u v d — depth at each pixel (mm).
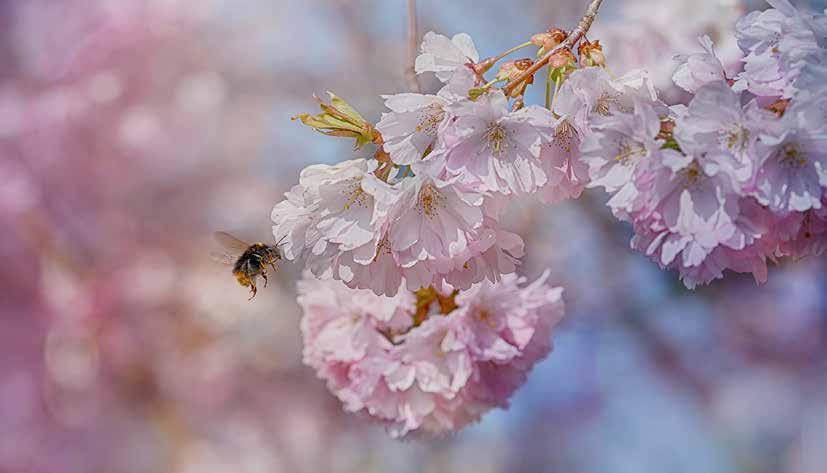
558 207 1744
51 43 1800
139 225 1835
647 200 839
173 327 1857
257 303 1883
